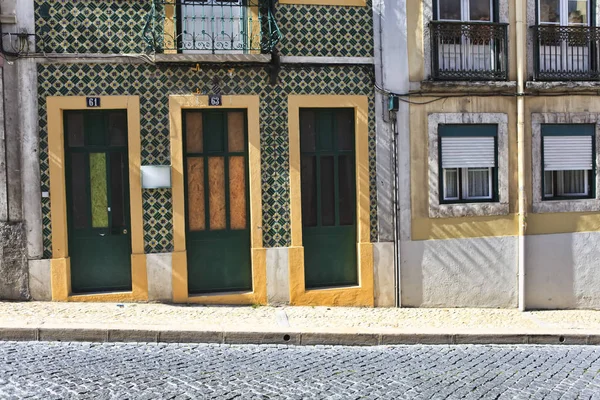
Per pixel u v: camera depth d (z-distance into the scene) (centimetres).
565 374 672
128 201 902
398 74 973
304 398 544
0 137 856
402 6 974
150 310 849
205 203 928
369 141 963
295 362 674
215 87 909
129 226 904
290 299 938
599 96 1061
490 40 1029
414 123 984
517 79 1027
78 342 721
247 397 539
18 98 860
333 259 971
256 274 927
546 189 1058
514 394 588
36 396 518
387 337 792
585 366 712
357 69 957
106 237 900
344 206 975
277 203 933
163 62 886
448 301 1002
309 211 963
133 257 888
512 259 1027
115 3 880
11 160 861
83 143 893
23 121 861
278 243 935
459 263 1005
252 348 736
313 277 965
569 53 1064
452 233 1002
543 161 1045
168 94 896
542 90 1033
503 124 1024
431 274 994
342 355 720
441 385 605
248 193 937
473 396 575
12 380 561
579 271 1059
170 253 899
